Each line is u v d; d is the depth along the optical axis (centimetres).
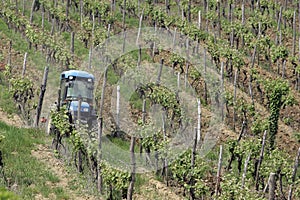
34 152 2814
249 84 4109
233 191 2370
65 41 4953
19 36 5059
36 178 2466
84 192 2434
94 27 5131
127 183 2362
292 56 4791
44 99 3838
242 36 5038
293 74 4753
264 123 3600
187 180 2594
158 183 2709
